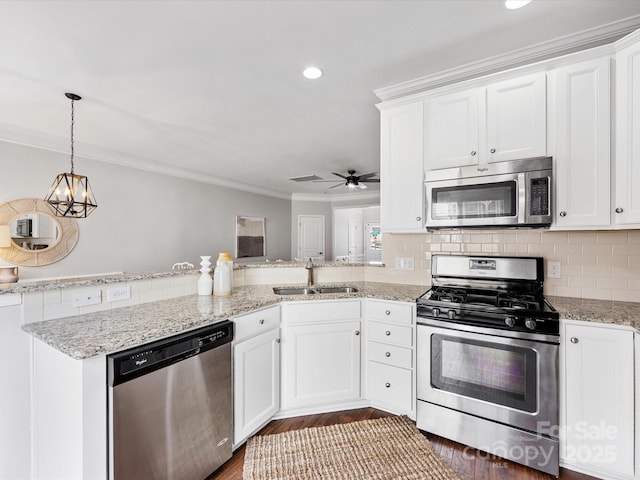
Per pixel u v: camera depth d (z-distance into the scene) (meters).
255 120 3.07
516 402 1.76
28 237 3.45
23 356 1.50
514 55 1.96
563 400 1.68
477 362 1.86
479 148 2.02
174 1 1.50
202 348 1.61
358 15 1.61
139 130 3.35
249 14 1.59
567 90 1.78
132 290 1.95
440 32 1.75
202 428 1.61
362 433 2.04
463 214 2.05
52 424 1.37
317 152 4.23
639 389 1.49
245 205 6.51
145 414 1.35
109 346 1.24
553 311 1.70
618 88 1.65
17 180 3.39
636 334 1.51
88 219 3.96
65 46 1.87
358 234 8.54
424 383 2.04
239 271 2.78
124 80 2.28
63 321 1.58
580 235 2.10
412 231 2.29
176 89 2.42
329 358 2.27
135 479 1.31
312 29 1.72
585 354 1.63
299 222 7.74
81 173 3.91
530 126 1.87
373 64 2.08
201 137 3.60
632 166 1.59
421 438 1.98
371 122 3.14
